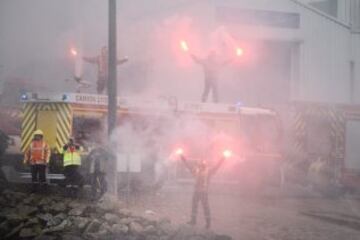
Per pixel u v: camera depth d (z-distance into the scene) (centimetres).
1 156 4025
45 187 3622
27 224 2542
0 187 3459
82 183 3894
